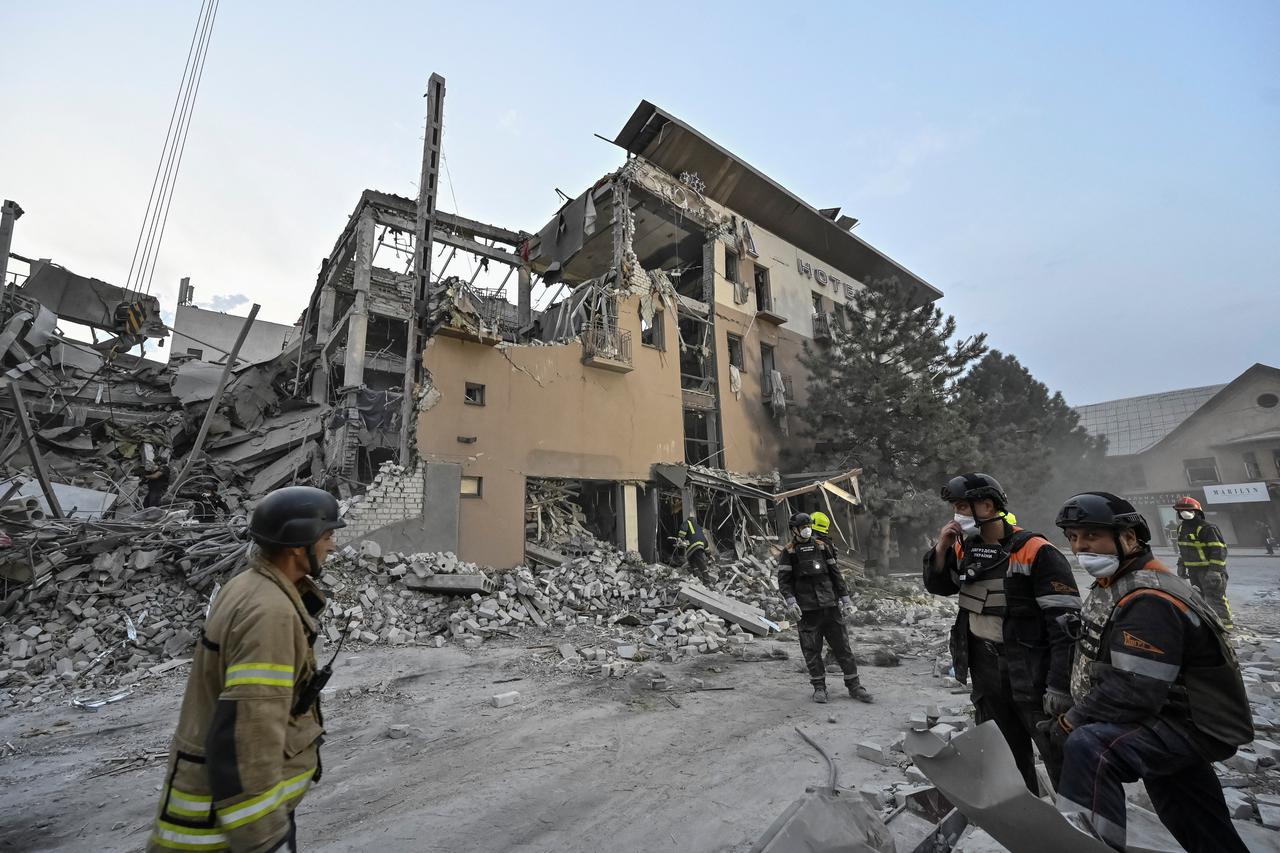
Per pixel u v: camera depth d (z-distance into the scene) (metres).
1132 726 1.94
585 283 18.28
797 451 22.38
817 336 24.58
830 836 2.16
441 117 14.53
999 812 1.83
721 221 22.00
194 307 28.80
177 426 17.86
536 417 14.75
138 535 9.20
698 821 3.17
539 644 8.55
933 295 31.95
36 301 19.70
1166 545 34.91
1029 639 2.73
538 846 2.96
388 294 21.80
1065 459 35.06
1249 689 5.12
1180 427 37.75
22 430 10.38
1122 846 1.77
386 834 3.10
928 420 19.72
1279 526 33.50
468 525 13.01
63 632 7.65
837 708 5.32
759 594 13.18
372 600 9.34
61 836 3.25
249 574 1.67
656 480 16.77
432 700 5.82
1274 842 2.60
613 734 4.69
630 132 19.88
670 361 18.53
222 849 1.42
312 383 21.58
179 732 1.53
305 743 1.65
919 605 13.87
